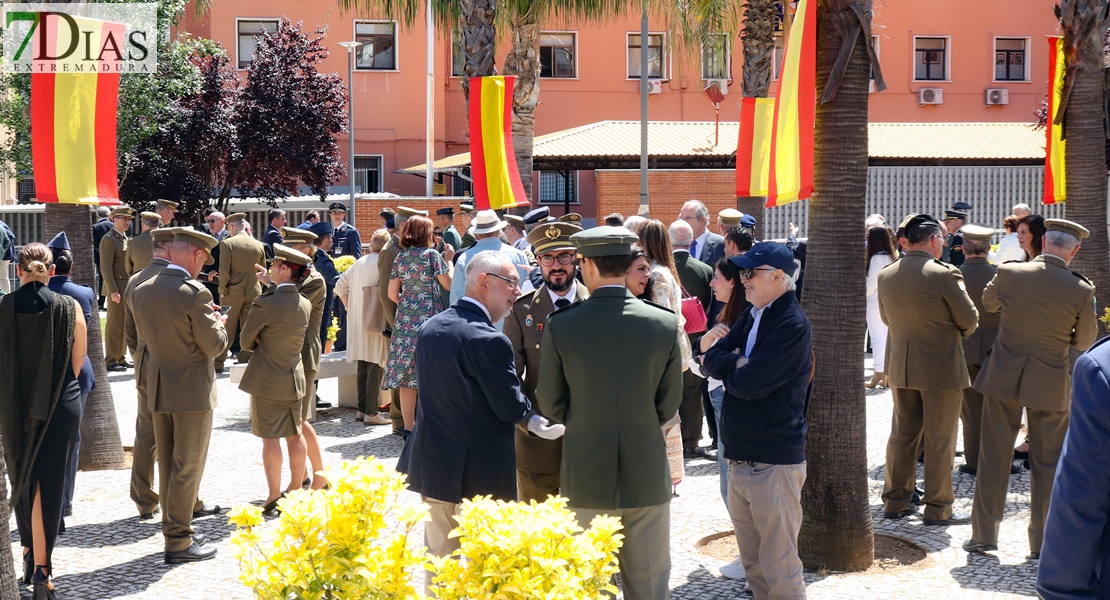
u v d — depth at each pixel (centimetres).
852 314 593
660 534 452
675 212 2512
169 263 639
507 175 998
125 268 1357
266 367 699
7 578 383
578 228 565
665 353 445
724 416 502
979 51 3550
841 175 588
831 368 594
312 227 1298
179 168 2341
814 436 600
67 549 639
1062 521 272
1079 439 271
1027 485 783
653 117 3403
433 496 459
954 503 740
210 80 2403
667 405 450
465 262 851
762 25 1650
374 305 991
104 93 702
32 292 555
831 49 584
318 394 1213
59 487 553
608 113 3403
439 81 3250
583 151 2625
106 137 705
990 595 553
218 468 839
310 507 318
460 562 312
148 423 697
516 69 1462
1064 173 980
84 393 586
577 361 442
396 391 967
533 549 298
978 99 3559
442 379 461
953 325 671
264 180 2538
